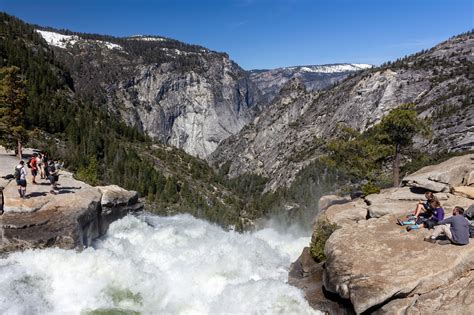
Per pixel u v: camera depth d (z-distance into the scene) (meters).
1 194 23.47
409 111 32.59
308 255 22.36
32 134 40.06
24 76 122.75
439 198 21.81
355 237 18.12
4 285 17.73
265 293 17.95
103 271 20.08
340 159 36.56
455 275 14.22
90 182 50.28
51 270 19.69
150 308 18.27
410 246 16.34
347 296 15.27
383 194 25.41
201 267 21.86
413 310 13.23
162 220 34.03
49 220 22.48
